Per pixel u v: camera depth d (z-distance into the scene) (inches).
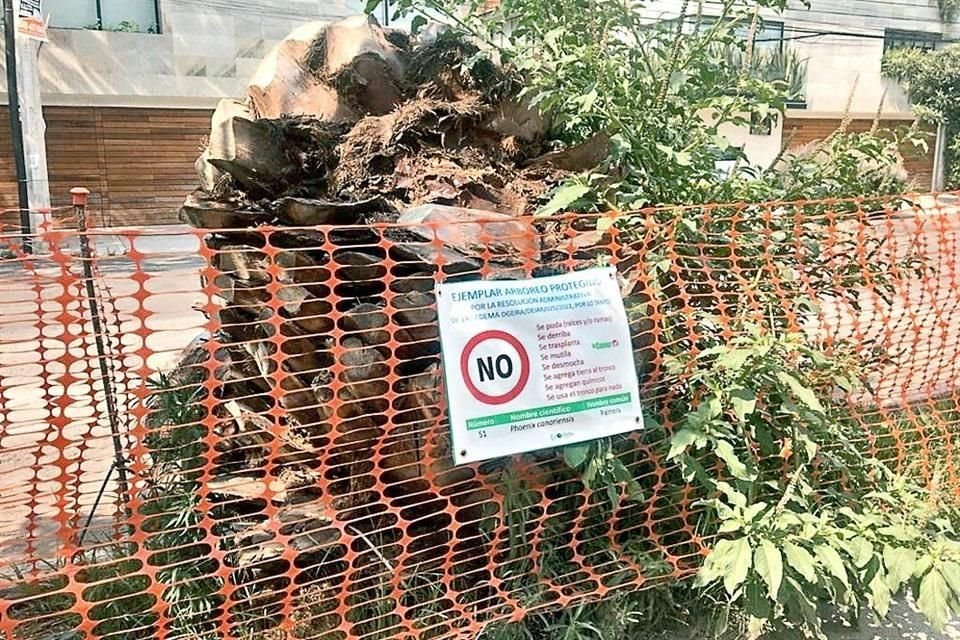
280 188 111.3
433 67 128.0
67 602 94.9
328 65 126.9
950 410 123.6
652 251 102.7
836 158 127.1
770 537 83.7
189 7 495.2
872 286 110.7
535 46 133.6
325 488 84.8
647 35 137.3
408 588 91.0
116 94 489.7
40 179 410.9
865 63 718.5
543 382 85.0
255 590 94.0
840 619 99.7
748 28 157.6
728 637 93.3
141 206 514.6
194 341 125.4
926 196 130.7
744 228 114.0
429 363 93.0
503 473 90.5
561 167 120.6
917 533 90.6
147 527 100.0
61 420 81.0
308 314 96.7
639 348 96.3
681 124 124.3
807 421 99.7
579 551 95.8
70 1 483.2
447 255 92.1
